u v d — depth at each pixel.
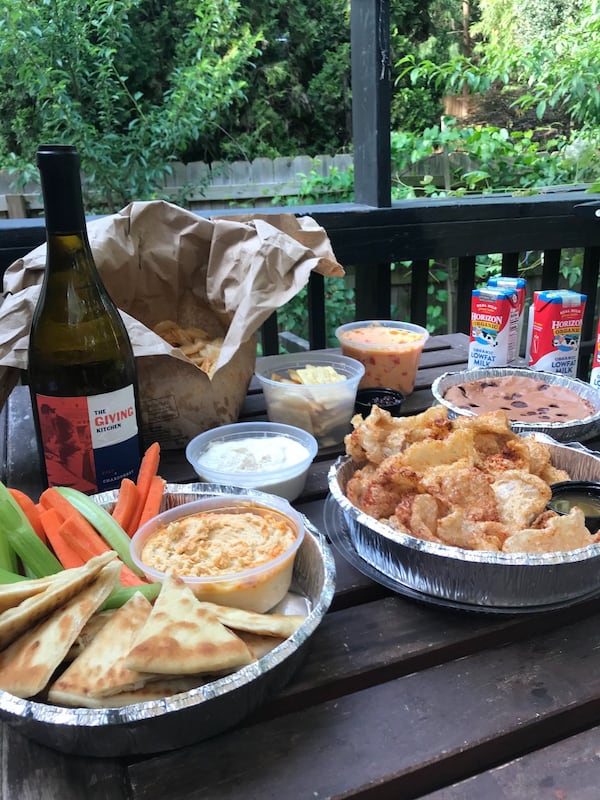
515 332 1.53
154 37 5.64
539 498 0.80
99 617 0.65
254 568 0.70
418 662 0.70
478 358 1.55
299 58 6.34
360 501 0.86
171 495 0.89
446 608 0.76
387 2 2.09
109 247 1.20
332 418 1.22
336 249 2.31
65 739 0.56
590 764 0.58
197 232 1.27
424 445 0.86
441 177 4.38
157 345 1.01
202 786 0.56
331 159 4.91
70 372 0.93
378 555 0.80
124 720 0.52
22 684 0.56
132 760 0.59
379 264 2.42
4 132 5.34
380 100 2.21
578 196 2.68
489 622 0.75
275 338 2.47
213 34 5.19
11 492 0.84
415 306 2.62
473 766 0.61
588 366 2.91
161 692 0.57
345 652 0.70
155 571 0.71
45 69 4.47
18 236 1.94
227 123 5.98
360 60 2.25
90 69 4.95
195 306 1.38
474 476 0.81
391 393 1.38
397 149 4.27
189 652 0.56
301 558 0.79
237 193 4.83
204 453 1.07
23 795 0.55
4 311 0.98
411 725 0.62
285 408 1.21
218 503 0.84
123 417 0.95
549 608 0.74
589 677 0.68
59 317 0.94
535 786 0.56
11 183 4.97
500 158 4.25
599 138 4.38
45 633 0.61
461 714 0.63
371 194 2.37
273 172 4.89
